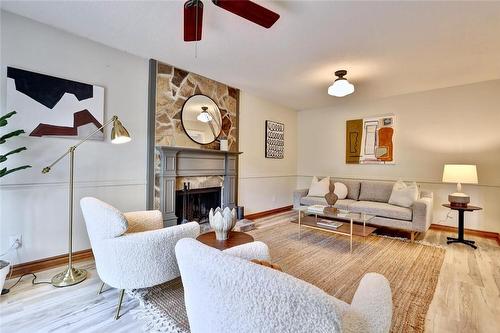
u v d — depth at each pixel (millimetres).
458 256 2811
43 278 2188
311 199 4426
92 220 1690
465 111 3857
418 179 4266
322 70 3361
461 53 2803
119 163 2908
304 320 591
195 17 1826
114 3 2027
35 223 2338
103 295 1915
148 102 3152
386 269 2438
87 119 2635
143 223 2240
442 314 1720
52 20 2297
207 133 3795
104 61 2766
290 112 5652
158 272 1688
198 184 3703
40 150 2352
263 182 4949
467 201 3236
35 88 2312
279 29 2350
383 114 4641
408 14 2104
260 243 1392
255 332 668
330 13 2098
